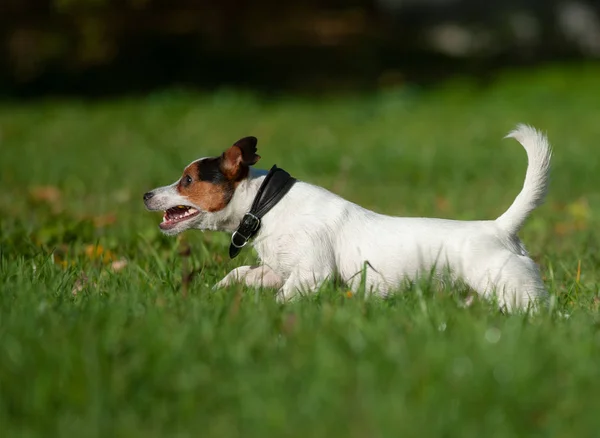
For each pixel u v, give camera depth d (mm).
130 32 38031
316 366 5098
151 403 4887
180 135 22594
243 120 25500
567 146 19594
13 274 7684
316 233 7434
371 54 39312
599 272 8953
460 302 6695
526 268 7137
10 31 35938
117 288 7344
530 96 29859
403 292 7168
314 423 4551
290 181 7664
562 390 4941
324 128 23531
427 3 45312
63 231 10547
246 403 4758
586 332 5930
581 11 42781
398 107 28047
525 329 5812
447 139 21000
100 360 5180
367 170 16828
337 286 7438
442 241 7348
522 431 4590
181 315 6148
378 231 7512
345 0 46500
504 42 42469
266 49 39844
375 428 4480
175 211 7910
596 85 31469
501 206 13289
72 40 36125
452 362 5102
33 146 20766
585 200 14117
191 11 42531
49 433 4570
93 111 27797
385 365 5102
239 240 7645
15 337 5562
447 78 35594
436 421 4516
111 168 17312
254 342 5516
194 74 36094
